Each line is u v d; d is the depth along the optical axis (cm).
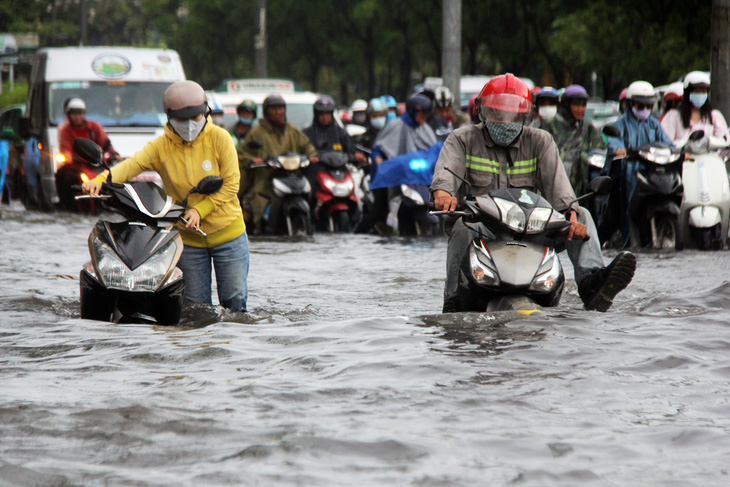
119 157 4256
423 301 1955
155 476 812
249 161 3572
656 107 4000
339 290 2106
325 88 15062
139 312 1609
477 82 6862
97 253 1573
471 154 1647
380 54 11150
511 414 1006
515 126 1612
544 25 8775
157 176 4047
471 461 855
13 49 11388
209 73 14388
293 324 1533
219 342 1390
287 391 1093
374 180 3619
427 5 9700
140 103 4600
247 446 888
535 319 1484
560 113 3309
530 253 1555
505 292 1548
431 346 1337
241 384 1130
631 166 3130
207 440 908
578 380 1150
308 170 3641
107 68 4650
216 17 12750
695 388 1123
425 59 10900
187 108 1625
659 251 3023
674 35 6203
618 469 841
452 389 1106
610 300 1611
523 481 807
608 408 1033
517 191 1587
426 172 3547
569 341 1359
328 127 3947
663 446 905
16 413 987
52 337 1438
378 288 2130
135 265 1559
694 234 3194
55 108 4534
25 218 3953
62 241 3050
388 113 4681
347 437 915
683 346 1341
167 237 1603
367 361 1245
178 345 1370
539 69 9731
